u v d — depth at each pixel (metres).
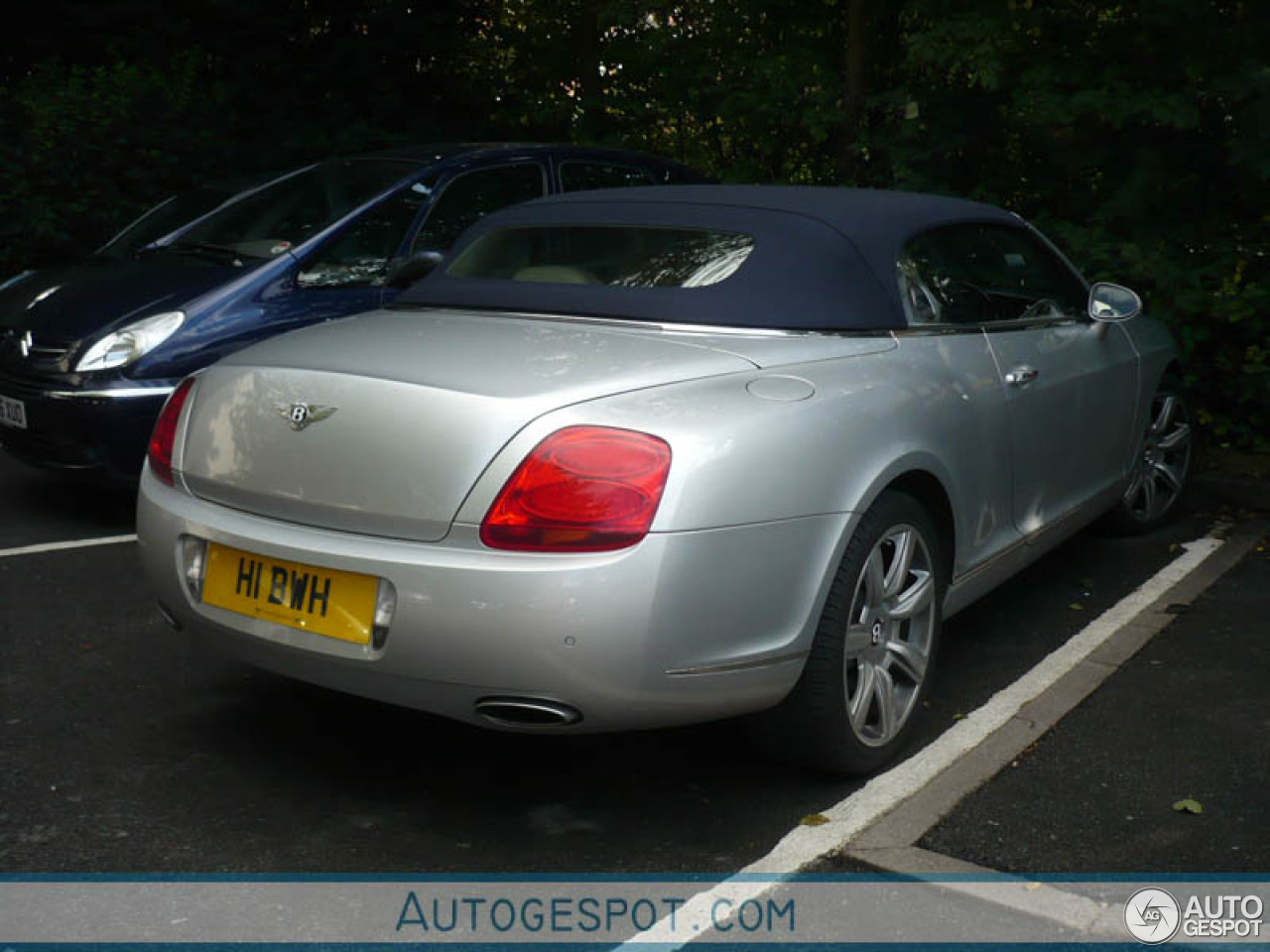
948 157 8.73
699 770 3.51
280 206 6.56
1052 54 8.06
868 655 3.41
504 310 3.79
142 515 3.46
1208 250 7.18
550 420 2.92
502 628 2.81
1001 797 3.31
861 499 3.23
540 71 12.17
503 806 3.30
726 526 2.94
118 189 10.30
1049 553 5.48
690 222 3.92
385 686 2.99
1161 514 5.77
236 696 3.96
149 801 3.29
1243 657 4.30
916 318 3.83
